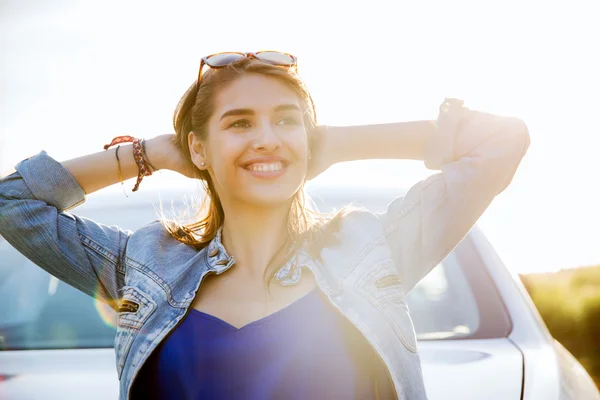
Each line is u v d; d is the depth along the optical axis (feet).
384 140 6.96
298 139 6.35
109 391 7.97
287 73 6.44
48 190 6.92
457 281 10.06
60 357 8.66
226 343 5.99
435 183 6.82
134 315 6.26
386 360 5.99
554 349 9.00
